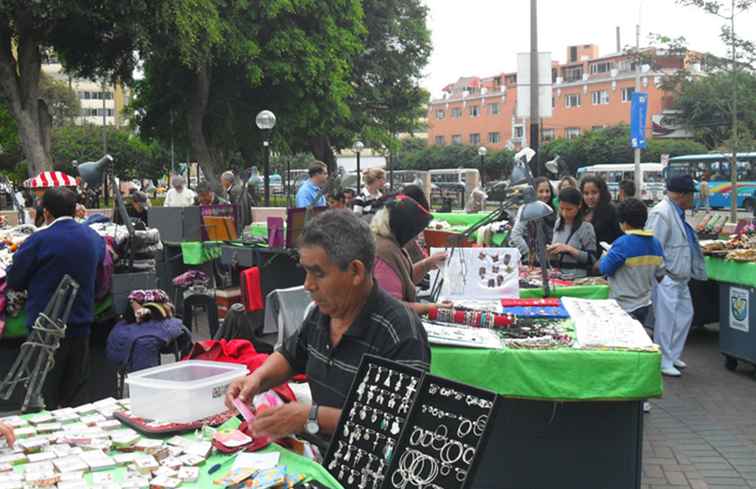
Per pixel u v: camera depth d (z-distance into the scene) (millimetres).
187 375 3543
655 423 6363
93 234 5672
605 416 4387
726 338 8039
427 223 4348
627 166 54312
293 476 2535
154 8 20312
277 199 37156
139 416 3211
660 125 67688
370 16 37094
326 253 2648
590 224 7309
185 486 2557
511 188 5770
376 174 10359
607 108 78188
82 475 2645
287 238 8797
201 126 26594
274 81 25953
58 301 4523
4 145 32844
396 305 2771
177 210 9867
